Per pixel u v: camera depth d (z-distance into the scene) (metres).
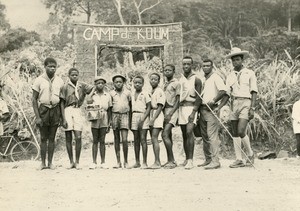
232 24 26.86
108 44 13.27
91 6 29.08
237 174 6.46
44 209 4.62
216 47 25.42
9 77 10.63
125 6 28.59
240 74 7.22
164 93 7.32
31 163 8.36
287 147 10.13
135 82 7.46
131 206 4.68
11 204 4.85
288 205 4.67
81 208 4.66
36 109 7.20
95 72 12.98
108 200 4.94
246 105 7.13
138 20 28.86
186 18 27.88
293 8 26.45
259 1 26.95
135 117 7.42
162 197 5.05
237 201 4.84
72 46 17.50
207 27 26.81
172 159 7.39
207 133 7.16
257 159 8.81
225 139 9.80
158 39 13.54
